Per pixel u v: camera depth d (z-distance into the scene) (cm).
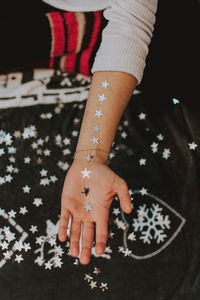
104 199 73
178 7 92
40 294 82
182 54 91
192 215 87
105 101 76
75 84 102
